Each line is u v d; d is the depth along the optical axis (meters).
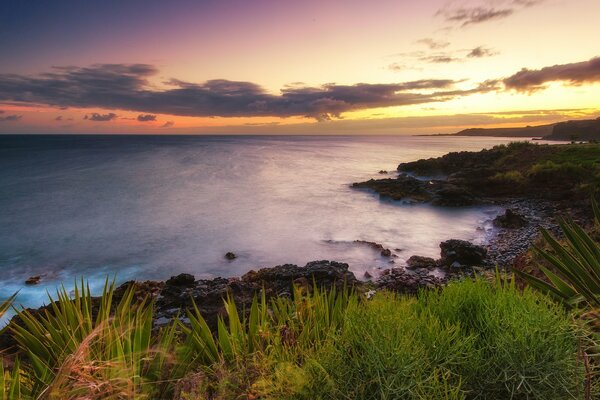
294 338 2.44
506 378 1.83
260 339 2.55
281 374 1.84
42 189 58.66
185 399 2.04
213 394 2.12
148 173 81.31
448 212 38.88
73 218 38.22
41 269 23.81
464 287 2.55
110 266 24.27
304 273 15.62
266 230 32.28
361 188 55.59
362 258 24.69
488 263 21.97
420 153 177.75
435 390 1.70
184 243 28.97
